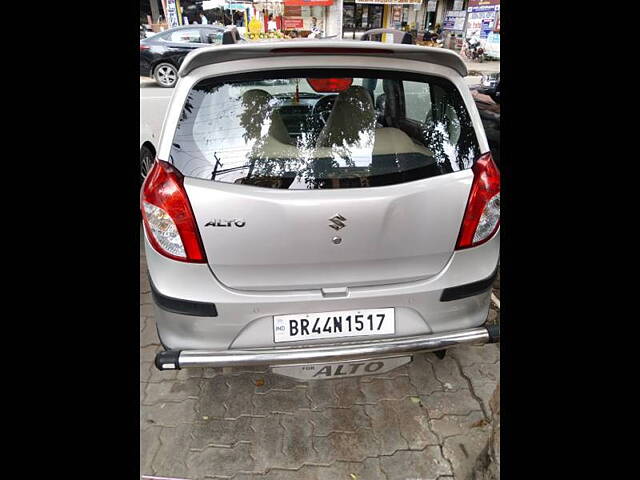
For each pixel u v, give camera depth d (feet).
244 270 5.07
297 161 5.14
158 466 5.76
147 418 6.44
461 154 5.48
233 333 5.24
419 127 5.56
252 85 5.15
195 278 5.09
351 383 7.11
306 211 4.86
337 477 5.62
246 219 4.87
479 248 5.54
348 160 5.21
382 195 5.00
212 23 42.80
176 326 5.30
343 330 5.33
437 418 6.46
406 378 7.22
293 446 6.03
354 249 5.07
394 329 5.45
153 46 28.50
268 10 43.42
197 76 5.07
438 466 5.76
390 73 5.28
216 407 6.66
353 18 44.78
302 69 5.10
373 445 6.05
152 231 5.08
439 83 5.47
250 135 5.16
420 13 44.32
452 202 5.27
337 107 5.34
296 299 5.15
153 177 5.05
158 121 14.39
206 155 5.07
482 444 6.04
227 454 5.92
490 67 27.43
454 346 5.39
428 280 5.46
